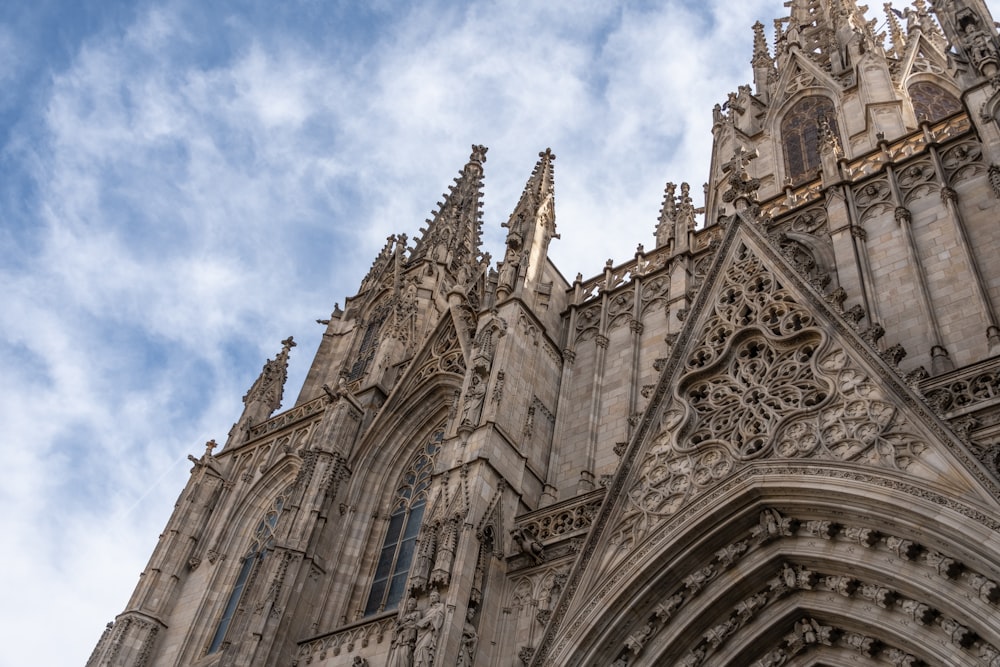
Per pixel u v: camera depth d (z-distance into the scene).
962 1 34.09
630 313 37.22
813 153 47.00
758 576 24.78
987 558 20.02
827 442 24.30
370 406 42.94
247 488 46.88
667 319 35.41
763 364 27.61
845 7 56.75
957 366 26.30
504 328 35.06
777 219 35.41
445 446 31.84
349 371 54.09
